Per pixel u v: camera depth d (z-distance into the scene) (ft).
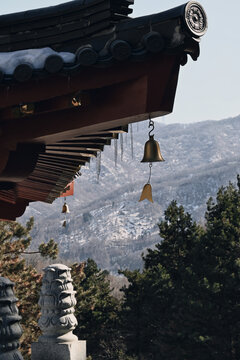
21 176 24.56
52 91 20.43
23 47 20.58
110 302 206.80
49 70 19.56
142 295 175.32
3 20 20.62
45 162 32.45
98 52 19.35
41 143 23.94
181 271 146.61
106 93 20.51
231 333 136.56
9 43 20.70
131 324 180.14
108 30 19.47
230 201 163.43
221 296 136.98
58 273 34.32
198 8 18.49
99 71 19.92
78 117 21.12
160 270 170.09
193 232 176.96
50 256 114.62
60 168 33.19
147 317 172.04
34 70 19.80
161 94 19.51
